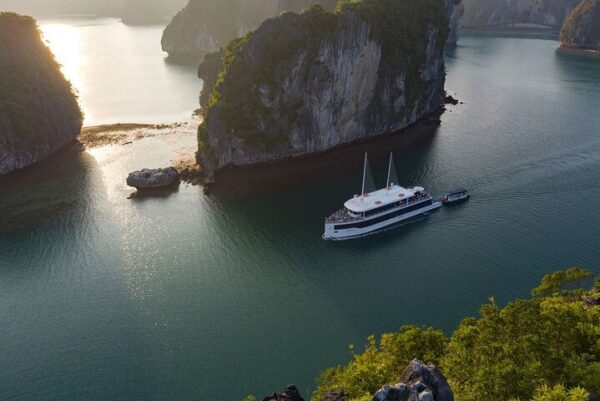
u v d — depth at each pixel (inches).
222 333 2664.9
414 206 3801.7
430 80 6314.0
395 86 5590.6
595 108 6456.7
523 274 3043.8
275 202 4089.6
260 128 4842.5
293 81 4832.7
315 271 3181.6
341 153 5187.0
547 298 2037.4
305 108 4948.3
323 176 4594.0
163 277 3129.9
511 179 4343.0
